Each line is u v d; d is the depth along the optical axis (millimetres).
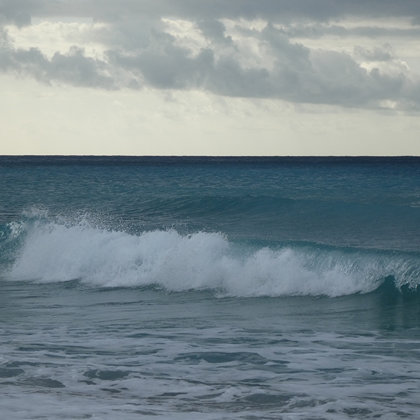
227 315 22828
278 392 13062
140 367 15109
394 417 11453
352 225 40750
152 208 56438
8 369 14789
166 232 31469
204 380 14047
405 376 14430
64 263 32281
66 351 16719
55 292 28312
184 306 24719
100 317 22484
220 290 27500
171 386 13523
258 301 25375
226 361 15812
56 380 13906
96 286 29516
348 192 74312
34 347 17172
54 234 34531
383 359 16031
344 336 19047
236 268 27734
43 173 153750
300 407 12039
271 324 21109
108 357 16047
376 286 25734
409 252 25969
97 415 11234
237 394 12883
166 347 17281
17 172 161250
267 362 15711
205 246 29094
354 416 11500
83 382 13789
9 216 57938
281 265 27016
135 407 11852
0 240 36062
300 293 26266
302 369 15047
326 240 36031
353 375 14523
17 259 34156
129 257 30719
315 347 17422
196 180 114938
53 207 63750
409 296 25000
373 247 33250
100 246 32188
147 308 24406
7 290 29000
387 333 19578
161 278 29125
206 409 11828
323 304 24500
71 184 104188
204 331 19766
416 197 63344
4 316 22734
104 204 64500
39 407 11695
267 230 40812
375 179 109625
